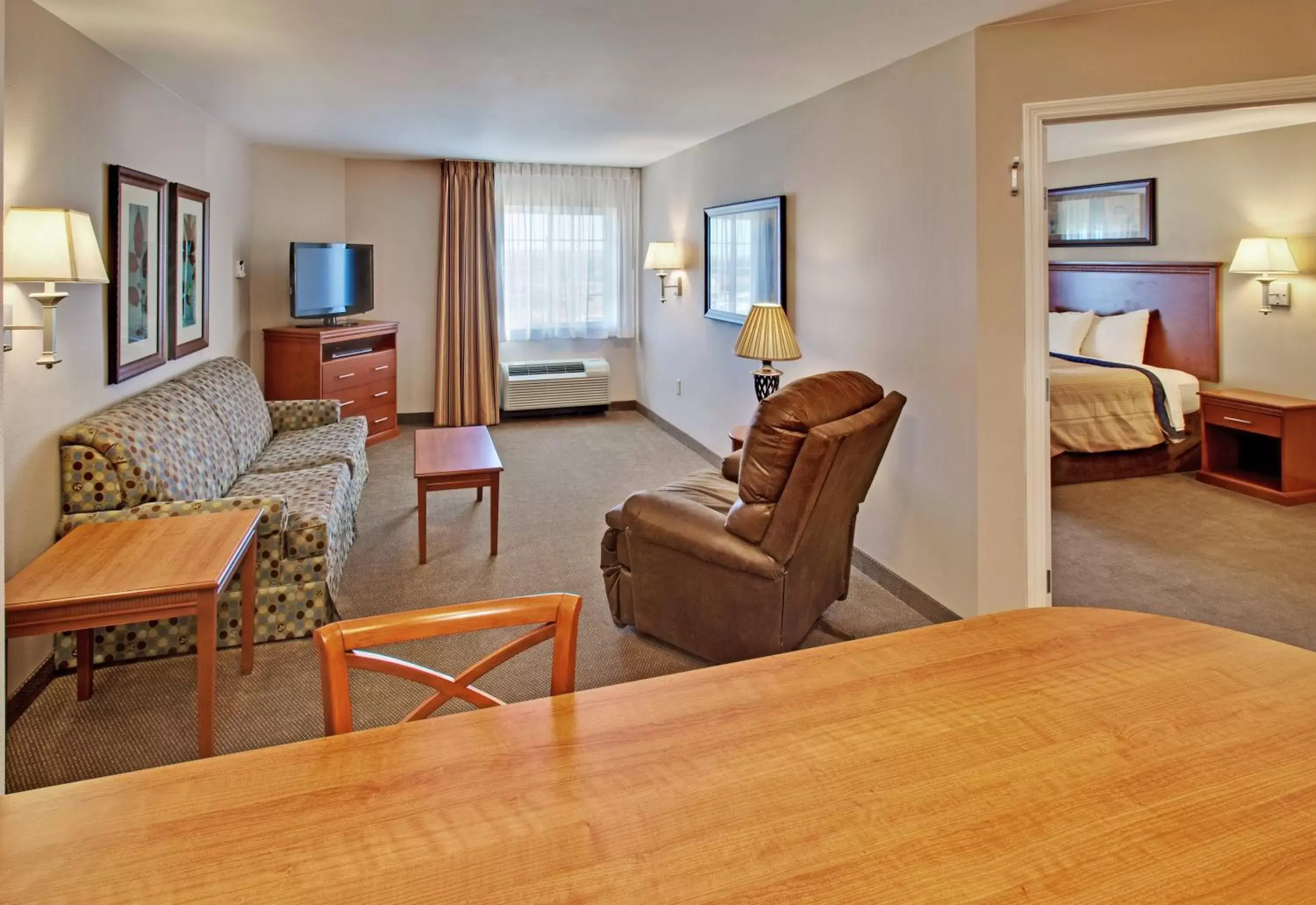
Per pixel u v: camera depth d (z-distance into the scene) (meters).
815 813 0.88
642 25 3.03
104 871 0.79
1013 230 2.95
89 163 3.22
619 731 1.04
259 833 0.85
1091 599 3.55
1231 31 2.64
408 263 7.29
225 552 2.51
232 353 5.53
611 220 7.77
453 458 4.24
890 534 3.70
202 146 4.77
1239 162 5.33
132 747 2.42
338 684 1.12
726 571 2.80
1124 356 6.03
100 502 2.93
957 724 1.06
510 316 7.64
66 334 2.97
